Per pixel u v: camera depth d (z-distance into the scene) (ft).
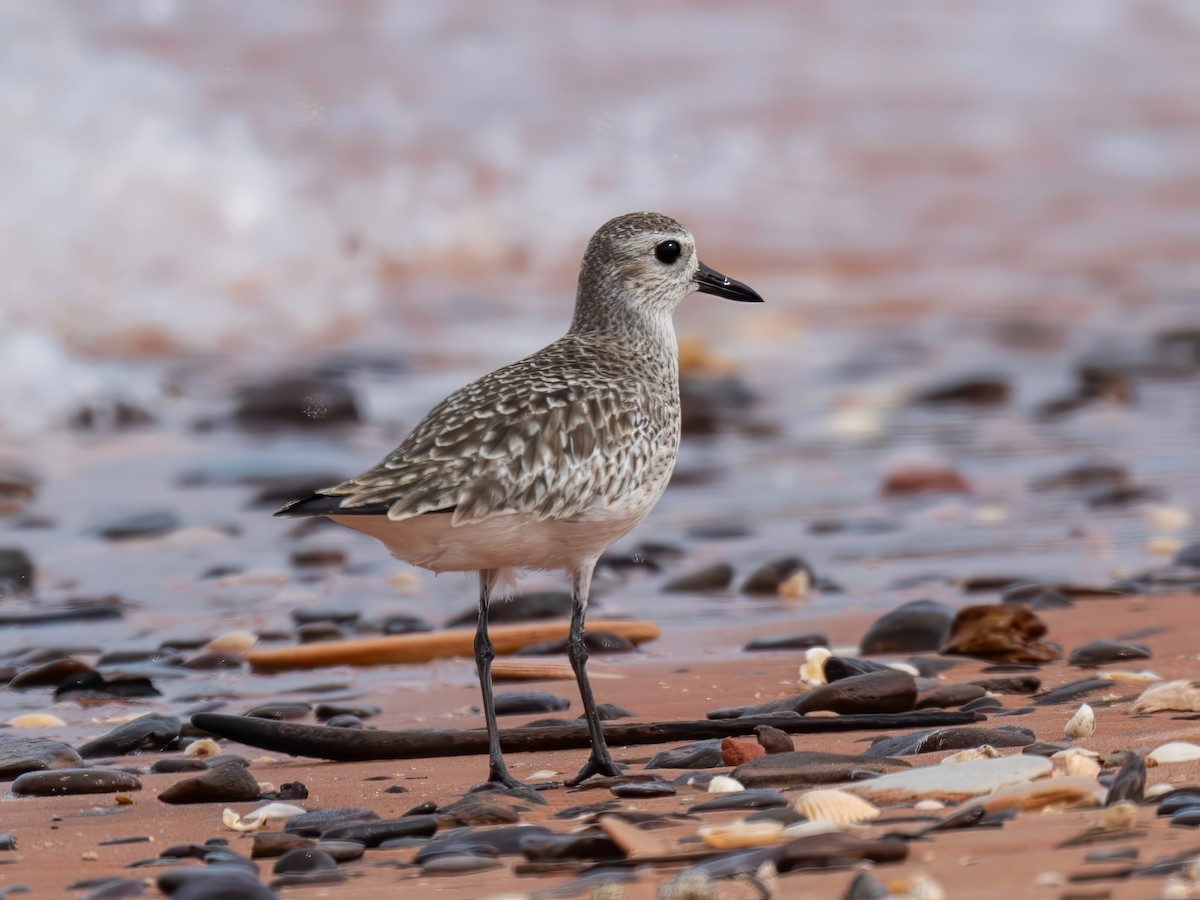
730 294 29.14
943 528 44.57
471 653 33.71
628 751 25.89
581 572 25.39
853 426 57.00
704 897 16.29
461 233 82.64
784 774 22.17
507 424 24.14
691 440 55.62
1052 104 103.45
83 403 57.57
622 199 87.20
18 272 72.79
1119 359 66.28
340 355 66.90
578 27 103.24
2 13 81.61
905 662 30.68
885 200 90.12
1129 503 46.44
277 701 30.68
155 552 43.21
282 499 48.47
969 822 18.67
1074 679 29.04
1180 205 91.91
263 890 17.62
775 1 108.88
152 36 89.25
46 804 23.56
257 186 79.82
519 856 19.45
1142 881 15.94
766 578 38.75
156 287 75.10
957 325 72.90
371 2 99.19
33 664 33.24
